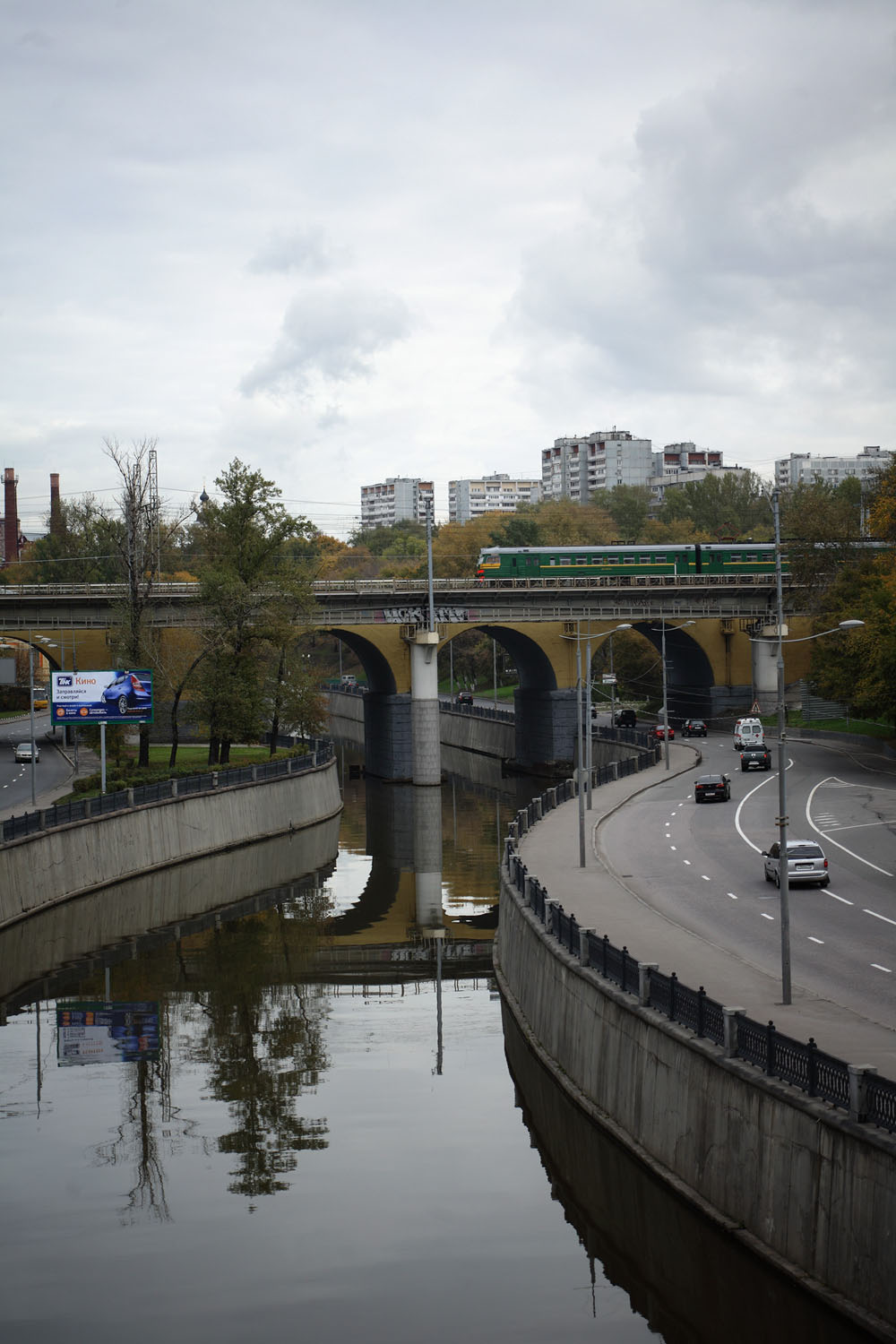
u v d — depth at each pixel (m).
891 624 82.75
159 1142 35.31
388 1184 32.06
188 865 77.56
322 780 101.31
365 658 130.62
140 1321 25.50
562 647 126.56
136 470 91.56
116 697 77.38
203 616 94.06
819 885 48.91
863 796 75.62
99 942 59.78
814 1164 22.91
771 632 123.81
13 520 197.38
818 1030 27.91
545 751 127.81
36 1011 48.78
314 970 54.22
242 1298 26.31
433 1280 26.91
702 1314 25.55
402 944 58.62
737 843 60.41
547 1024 38.53
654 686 158.62
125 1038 45.06
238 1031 45.62
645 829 65.94
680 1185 27.44
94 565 150.38
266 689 102.12
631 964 31.81
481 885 72.25
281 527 95.31
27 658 162.88
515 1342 24.30
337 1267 27.61
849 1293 21.81
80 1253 28.70
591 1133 32.41
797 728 118.81
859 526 122.75
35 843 62.31
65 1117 37.38
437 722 119.19
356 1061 42.00
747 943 38.69
